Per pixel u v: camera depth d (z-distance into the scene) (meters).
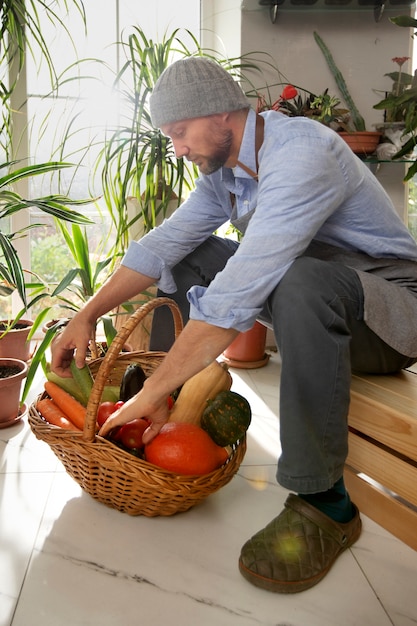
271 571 1.13
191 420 1.41
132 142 2.54
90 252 2.87
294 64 2.67
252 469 1.62
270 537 1.18
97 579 1.14
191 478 1.24
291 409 1.12
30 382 1.82
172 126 1.22
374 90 2.69
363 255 1.37
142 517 1.36
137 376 1.47
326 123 2.44
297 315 1.11
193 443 1.28
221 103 1.20
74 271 2.05
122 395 1.46
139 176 2.31
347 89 2.69
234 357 2.55
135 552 1.23
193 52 2.72
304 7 2.55
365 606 1.09
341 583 1.16
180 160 2.32
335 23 2.64
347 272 1.22
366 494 1.40
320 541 1.18
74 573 1.16
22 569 1.16
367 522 1.38
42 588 1.11
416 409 1.27
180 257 1.62
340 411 1.14
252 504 1.44
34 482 1.52
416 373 1.50
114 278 1.57
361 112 2.72
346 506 1.26
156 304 1.33
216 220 1.61
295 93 2.41
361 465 1.40
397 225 1.37
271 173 1.16
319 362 1.11
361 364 1.37
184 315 1.71
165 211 2.35
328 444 1.14
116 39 2.67
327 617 1.06
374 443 1.39
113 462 1.25
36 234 2.81
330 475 1.14
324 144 1.18
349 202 1.29
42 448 1.72
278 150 1.18
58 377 1.53
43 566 1.18
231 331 1.14
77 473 1.36
